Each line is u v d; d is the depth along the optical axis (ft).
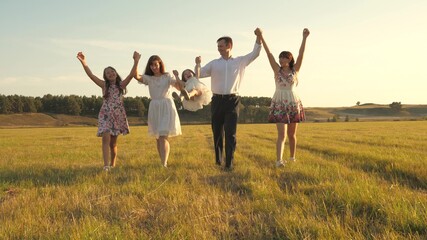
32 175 25.22
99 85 27.04
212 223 13.24
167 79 26.55
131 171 25.22
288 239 11.64
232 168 26.00
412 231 11.99
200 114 366.63
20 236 12.22
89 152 45.32
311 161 30.04
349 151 37.88
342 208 14.55
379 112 559.38
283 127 26.89
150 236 11.93
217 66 26.50
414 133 83.92
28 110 424.87
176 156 37.11
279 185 19.97
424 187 19.74
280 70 27.07
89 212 14.83
